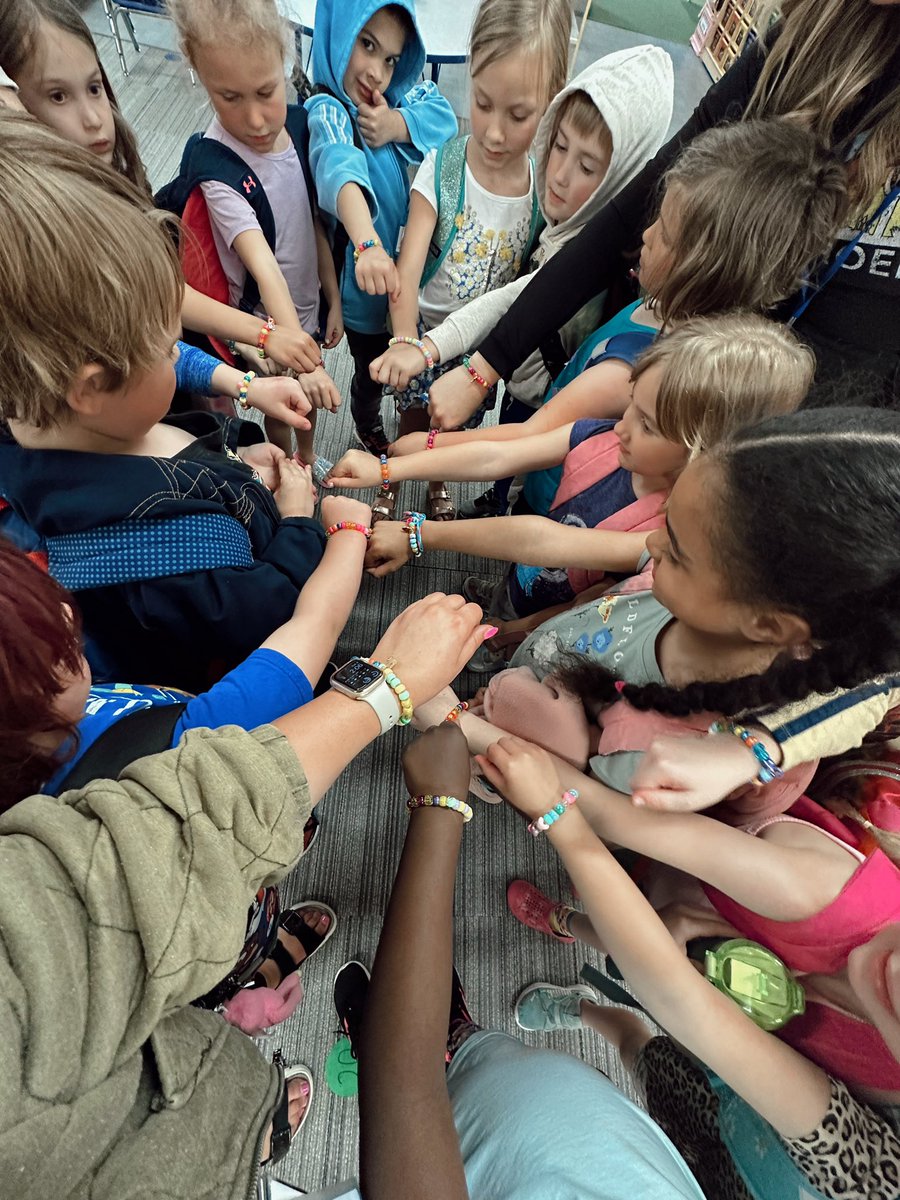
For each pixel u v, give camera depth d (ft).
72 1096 1.07
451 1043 3.78
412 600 6.12
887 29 2.97
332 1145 3.85
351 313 5.73
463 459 3.68
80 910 1.18
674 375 2.70
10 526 2.64
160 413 2.41
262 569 2.71
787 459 1.64
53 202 1.78
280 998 3.91
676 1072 2.82
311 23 7.11
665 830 2.20
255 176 4.71
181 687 3.06
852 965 1.93
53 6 3.72
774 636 1.91
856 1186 1.96
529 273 5.52
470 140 4.81
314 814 4.31
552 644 3.08
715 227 2.89
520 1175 1.96
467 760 2.41
